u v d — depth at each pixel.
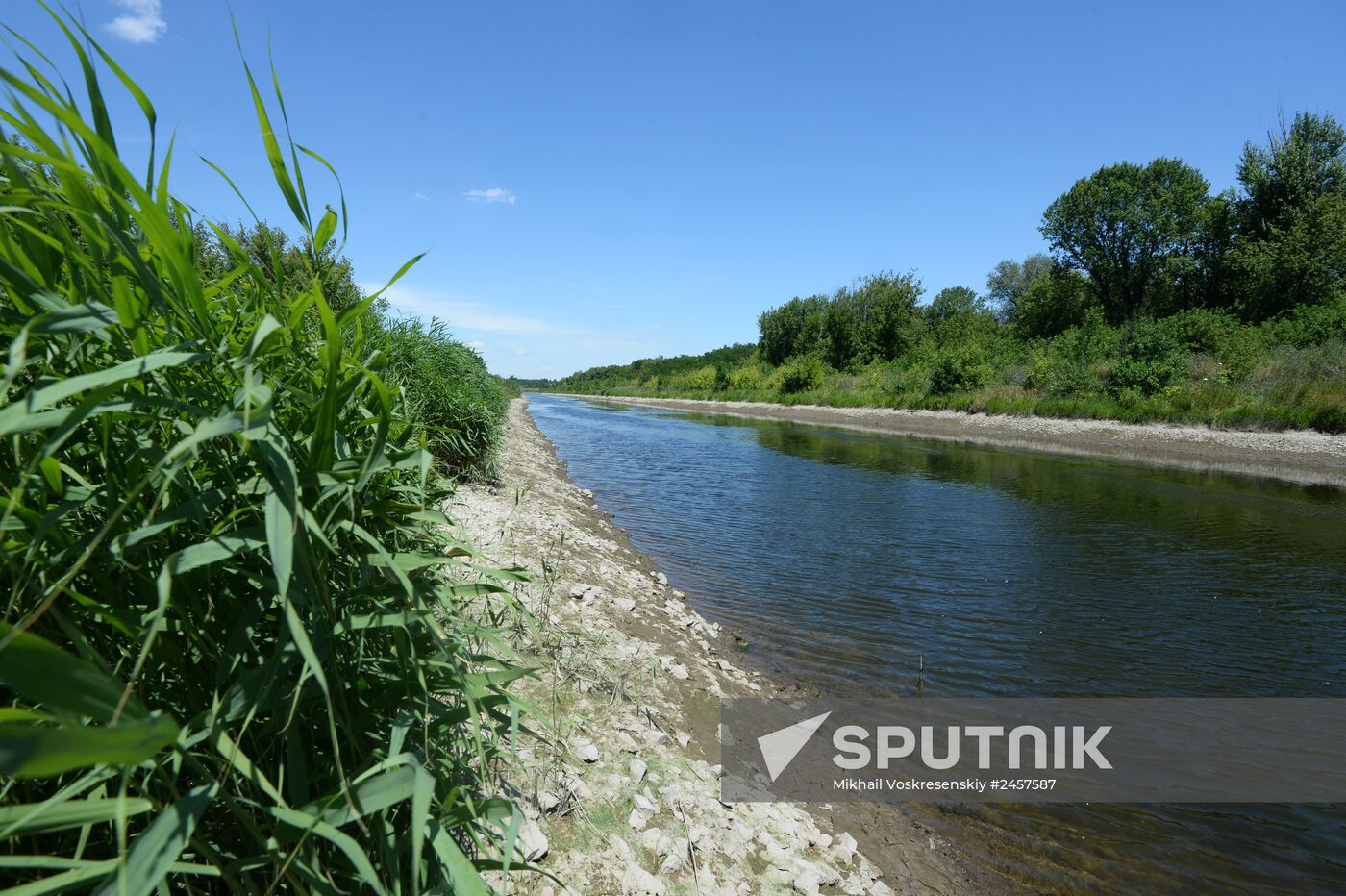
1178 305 39.12
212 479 1.57
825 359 53.41
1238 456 19.59
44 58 1.21
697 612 6.66
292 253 2.28
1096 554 9.41
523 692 3.33
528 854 2.24
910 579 8.13
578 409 54.62
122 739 0.85
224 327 1.63
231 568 1.38
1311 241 30.23
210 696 1.50
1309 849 3.54
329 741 1.64
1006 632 6.51
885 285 53.09
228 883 1.28
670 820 2.81
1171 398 24.55
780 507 12.40
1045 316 43.88
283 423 1.65
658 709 3.89
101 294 1.33
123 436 1.46
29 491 1.31
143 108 1.25
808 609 6.98
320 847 1.53
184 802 1.13
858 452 21.84
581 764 2.95
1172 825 3.69
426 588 1.90
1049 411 28.03
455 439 7.82
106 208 1.21
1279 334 27.81
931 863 3.23
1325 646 6.29
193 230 1.58
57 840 1.39
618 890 2.30
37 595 1.25
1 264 1.16
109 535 1.36
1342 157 32.19
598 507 11.84
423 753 1.76
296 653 1.43
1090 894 3.13
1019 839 3.49
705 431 30.72
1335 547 9.89
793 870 2.78
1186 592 7.80
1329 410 20.52
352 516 1.55
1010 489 14.52
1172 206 37.94
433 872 1.57
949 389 34.62
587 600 5.17
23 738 0.76
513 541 5.99
